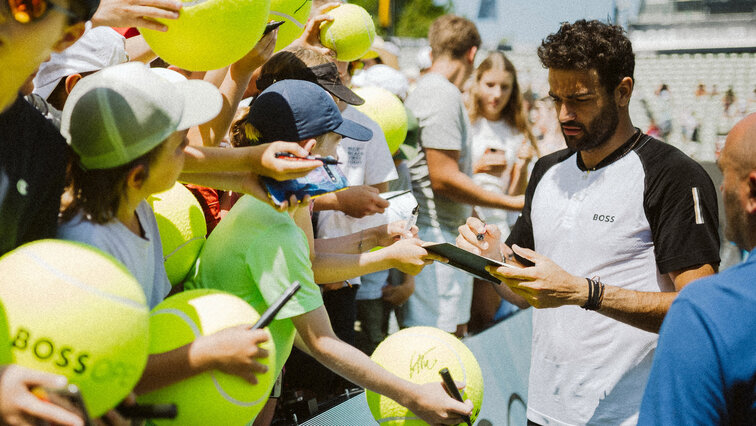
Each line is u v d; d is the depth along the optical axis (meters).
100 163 1.55
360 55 3.38
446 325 4.30
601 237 2.35
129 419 1.53
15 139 1.46
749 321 1.34
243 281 1.99
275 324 2.01
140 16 1.79
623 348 2.34
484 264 2.17
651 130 16.12
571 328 2.42
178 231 2.10
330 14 3.24
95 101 1.54
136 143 1.54
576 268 2.41
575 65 2.24
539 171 2.60
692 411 1.36
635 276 2.33
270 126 2.02
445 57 4.65
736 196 1.49
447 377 2.08
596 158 2.39
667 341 1.40
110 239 1.60
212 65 1.94
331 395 3.20
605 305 2.16
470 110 5.02
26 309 1.25
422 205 4.41
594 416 2.39
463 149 4.46
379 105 3.77
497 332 3.49
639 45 22.22
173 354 1.56
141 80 1.56
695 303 1.38
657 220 2.27
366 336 4.12
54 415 1.14
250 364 1.59
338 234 3.37
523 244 2.66
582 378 2.41
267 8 1.94
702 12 22.25
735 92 19.64
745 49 21.19
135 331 1.34
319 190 1.90
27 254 1.31
